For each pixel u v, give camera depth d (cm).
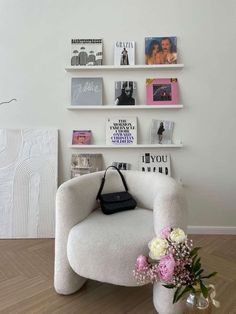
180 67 237
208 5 235
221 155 247
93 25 240
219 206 251
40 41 243
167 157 248
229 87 240
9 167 246
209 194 250
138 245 138
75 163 249
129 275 137
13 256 213
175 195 143
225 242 236
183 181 250
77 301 161
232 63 238
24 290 171
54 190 247
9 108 248
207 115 244
